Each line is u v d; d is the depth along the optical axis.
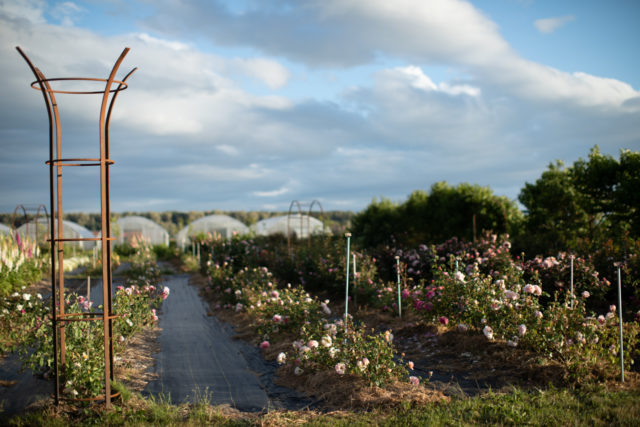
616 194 13.01
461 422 3.90
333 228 23.25
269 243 19.00
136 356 6.48
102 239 4.36
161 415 4.18
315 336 5.93
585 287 9.00
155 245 34.78
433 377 5.41
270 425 4.02
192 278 17.91
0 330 6.15
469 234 17.48
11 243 13.81
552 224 14.56
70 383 4.37
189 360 6.50
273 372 5.86
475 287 6.83
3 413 4.15
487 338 6.24
